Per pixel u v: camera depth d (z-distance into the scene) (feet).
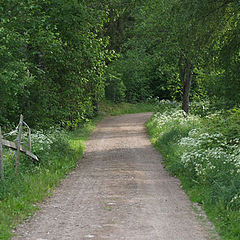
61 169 41.83
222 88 50.67
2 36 42.45
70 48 55.72
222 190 26.50
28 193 29.25
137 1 92.32
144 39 85.87
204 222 23.11
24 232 21.11
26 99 52.75
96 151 60.44
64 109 55.62
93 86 61.52
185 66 85.51
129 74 167.53
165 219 23.71
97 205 27.35
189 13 48.78
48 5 52.37
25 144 37.17
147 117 135.44
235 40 48.11
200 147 39.17
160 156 53.52
